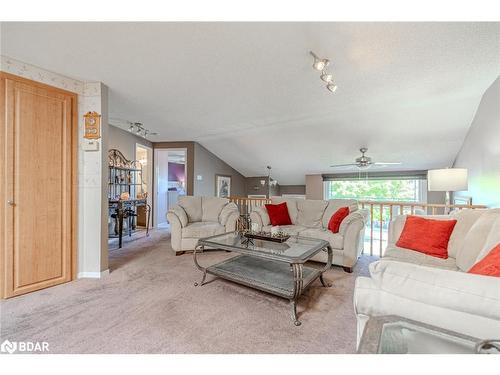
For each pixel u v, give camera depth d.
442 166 5.14
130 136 5.13
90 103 2.72
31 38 1.92
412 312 0.89
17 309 1.95
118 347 1.48
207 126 4.52
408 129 3.97
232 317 1.83
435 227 2.20
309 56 2.26
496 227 1.58
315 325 1.75
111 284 2.46
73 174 2.61
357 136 4.40
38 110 2.36
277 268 2.52
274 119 4.07
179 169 9.44
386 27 1.85
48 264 2.40
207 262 3.20
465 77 2.63
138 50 2.13
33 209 2.32
